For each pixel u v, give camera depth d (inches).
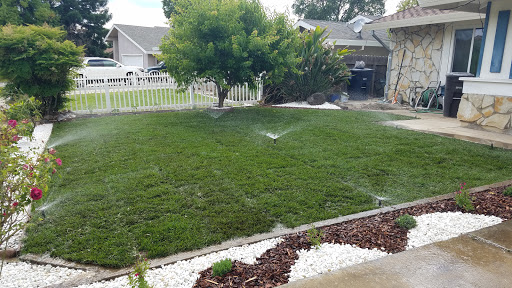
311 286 86.7
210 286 90.1
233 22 337.4
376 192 162.9
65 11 1298.0
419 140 259.8
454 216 132.8
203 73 349.4
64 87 350.9
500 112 276.4
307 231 120.9
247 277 94.3
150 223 129.6
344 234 120.0
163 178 176.2
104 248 113.6
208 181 172.2
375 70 602.5
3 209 96.5
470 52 410.0
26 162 96.0
